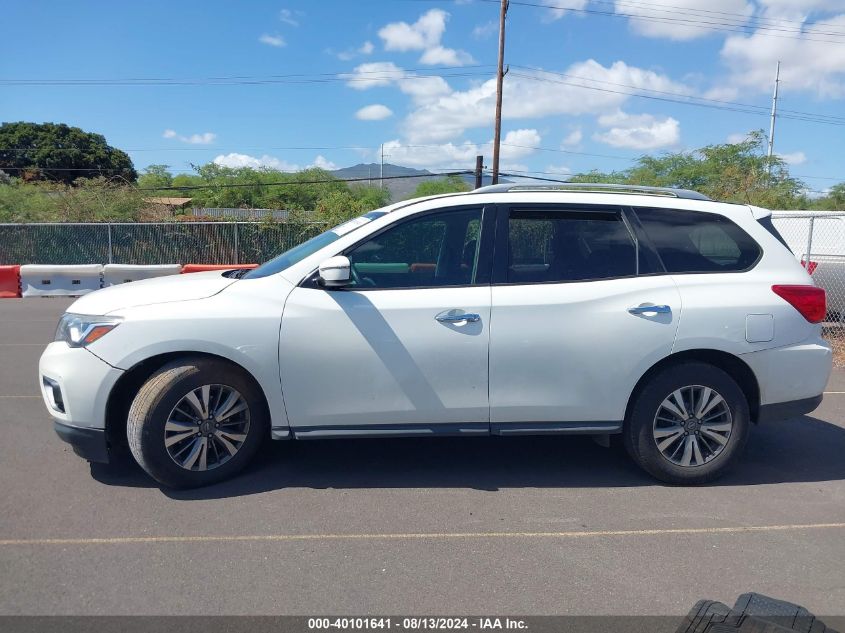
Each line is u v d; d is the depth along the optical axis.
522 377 4.34
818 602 3.20
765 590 3.29
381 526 3.94
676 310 4.38
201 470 4.34
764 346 4.46
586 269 4.46
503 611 3.10
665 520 4.05
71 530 3.85
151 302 4.25
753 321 4.43
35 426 5.76
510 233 4.47
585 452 5.21
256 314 4.22
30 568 3.44
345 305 4.26
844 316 10.93
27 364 8.41
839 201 37.03
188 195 54.97
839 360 8.84
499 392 4.34
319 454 5.07
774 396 4.54
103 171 53.72
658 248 4.55
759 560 3.59
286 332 4.22
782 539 3.83
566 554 3.63
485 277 4.40
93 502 4.21
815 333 4.62
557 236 4.51
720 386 4.47
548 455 5.13
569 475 4.75
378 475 4.70
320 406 4.31
